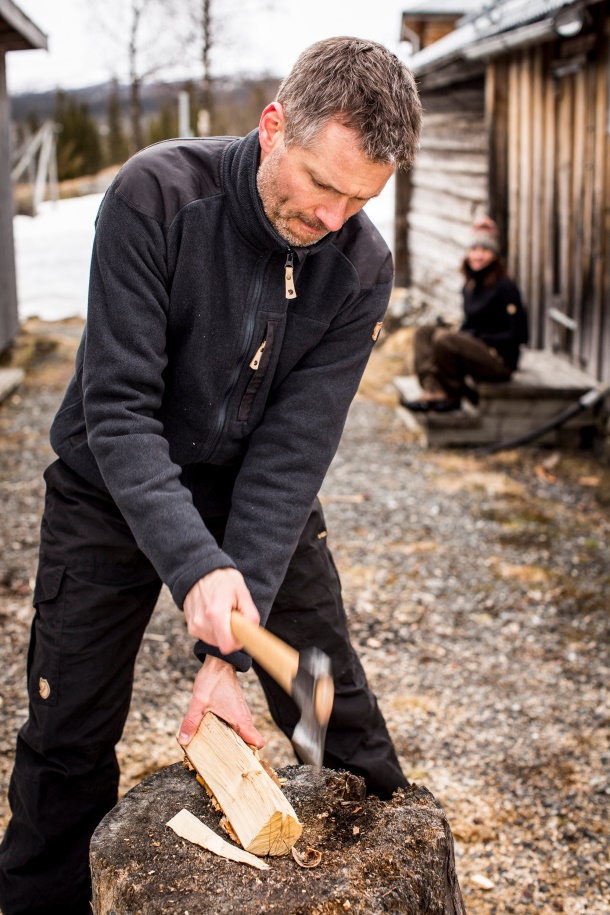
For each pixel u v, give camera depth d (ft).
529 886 8.32
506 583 14.48
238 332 5.95
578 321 21.74
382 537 16.26
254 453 6.31
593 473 19.53
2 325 28.63
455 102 31.32
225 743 5.61
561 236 22.49
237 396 6.24
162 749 10.09
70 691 6.43
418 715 10.96
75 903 6.84
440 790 9.60
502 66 25.21
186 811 5.42
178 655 12.15
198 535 5.19
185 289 5.76
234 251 5.75
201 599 5.03
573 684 11.67
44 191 92.43
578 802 9.43
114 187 5.58
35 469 19.44
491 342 20.58
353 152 4.97
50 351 30.71
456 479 19.16
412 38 42.11
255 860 5.07
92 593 6.37
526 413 20.92
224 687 5.82
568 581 14.53
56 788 6.61
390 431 22.65
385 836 5.29
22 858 6.72
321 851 5.18
